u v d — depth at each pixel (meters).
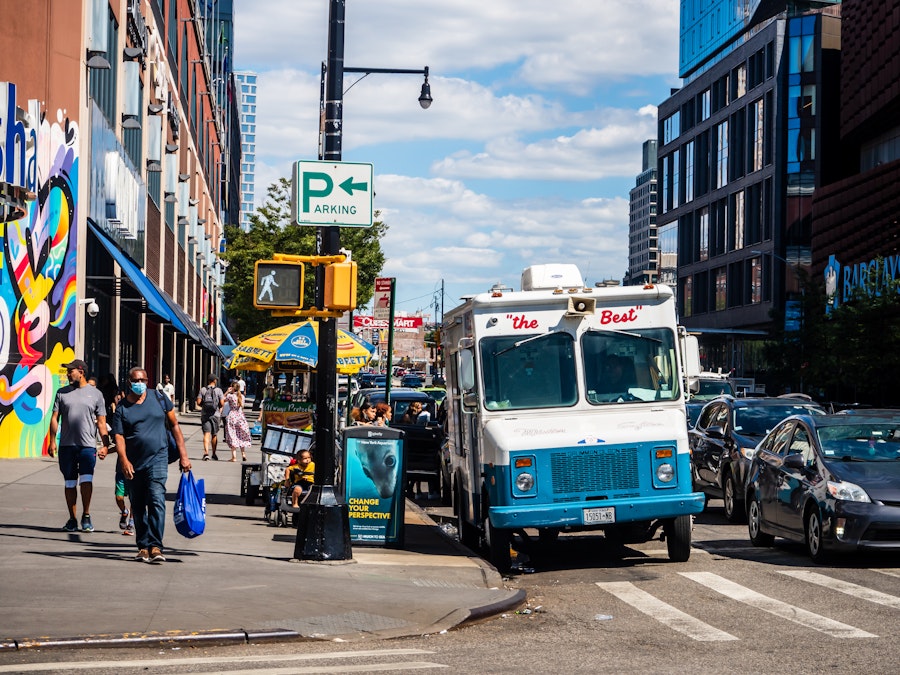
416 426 24.39
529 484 13.21
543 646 8.80
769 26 96.00
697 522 18.59
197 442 37.31
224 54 99.56
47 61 25.80
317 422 12.78
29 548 12.60
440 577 11.98
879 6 76.38
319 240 16.28
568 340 13.78
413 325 56.62
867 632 9.23
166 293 49.06
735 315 103.00
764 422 19.00
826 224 86.56
